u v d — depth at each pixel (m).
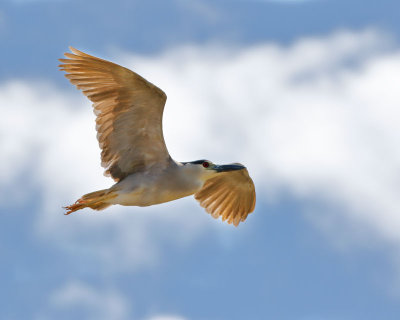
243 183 17.36
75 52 14.15
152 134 14.62
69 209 14.57
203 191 17.66
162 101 14.12
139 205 15.05
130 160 14.88
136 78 13.91
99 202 15.05
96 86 14.39
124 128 14.62
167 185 14.88
